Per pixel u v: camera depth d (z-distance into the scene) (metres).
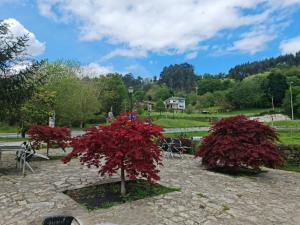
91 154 6.23
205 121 56.06
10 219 5.01
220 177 8.30
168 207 5.57
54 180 7.61
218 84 105.81
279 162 8.68
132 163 5.83
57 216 3.44
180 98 88.69
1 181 7.56
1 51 9.73
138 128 6.14
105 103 53.03
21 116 11.80
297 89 64.31
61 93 28.27
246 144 8.67
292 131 27.73
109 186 6.81
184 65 147.12
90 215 5.13
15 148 9.18
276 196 6.65
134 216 5.11
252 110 75.94
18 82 10.10
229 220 5.06
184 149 13.14
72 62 39.12
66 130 11.94
